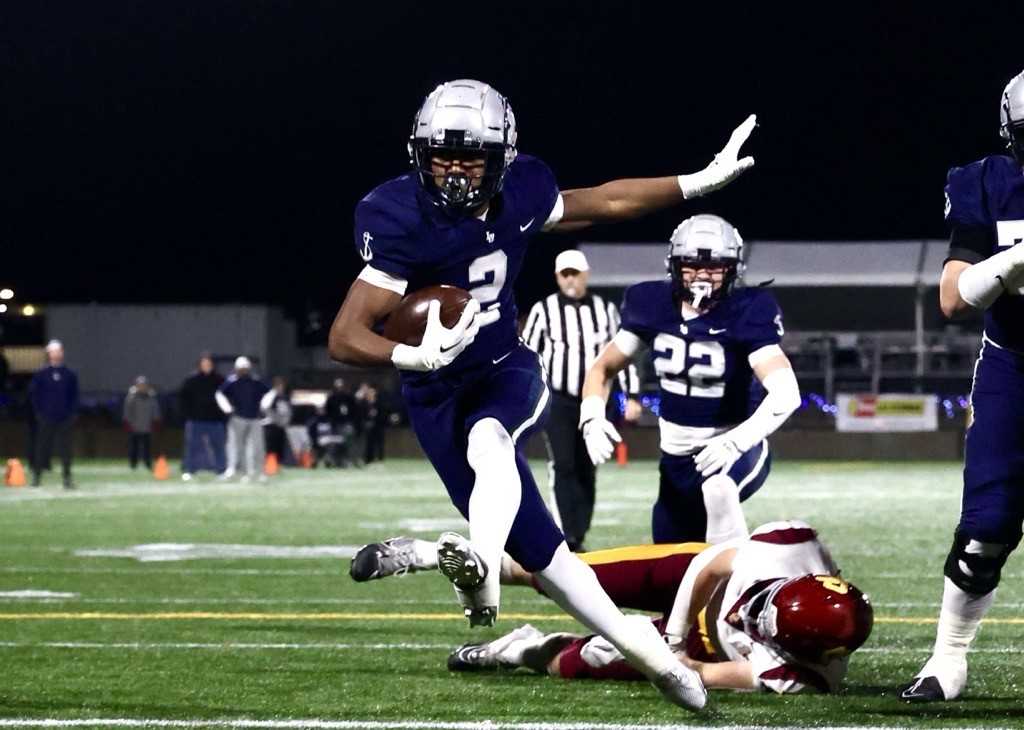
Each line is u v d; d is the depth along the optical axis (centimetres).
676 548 1218
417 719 1043
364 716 1055
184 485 4628
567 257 2381
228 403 4931
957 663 1133
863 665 1296
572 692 1152
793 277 6906
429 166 1033
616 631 1011
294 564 2194
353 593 1844
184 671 1265
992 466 1092
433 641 1451
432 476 5334
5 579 1994
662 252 6838
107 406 7775
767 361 1420
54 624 1567
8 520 3081
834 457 6712
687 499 1512
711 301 1453
